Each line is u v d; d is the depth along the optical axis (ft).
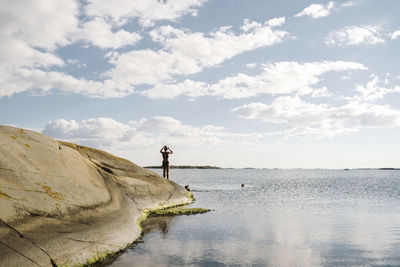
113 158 66.85
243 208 72.79
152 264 28.78
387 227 48.96
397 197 107.45
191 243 37.09
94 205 37.22
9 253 22.77
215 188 153.28
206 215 59.57
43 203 30.22
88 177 41.98
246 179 302.66
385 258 31.96
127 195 55.83
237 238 40.11
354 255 32.96
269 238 40.40
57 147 41.81
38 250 24.82
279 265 29.32
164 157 100.27
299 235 42.47
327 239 40.16
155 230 44.57
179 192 83.30
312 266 29.19
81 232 30.91
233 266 28.71
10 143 34.24
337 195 116.26
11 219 25.88
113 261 29.40
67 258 26.40
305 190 145.28
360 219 57.21
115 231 35.65
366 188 164.55
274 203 85.51
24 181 30.60
